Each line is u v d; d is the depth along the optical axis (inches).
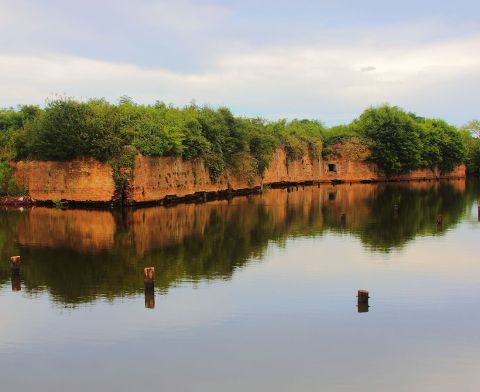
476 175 4790.8
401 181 3850.9
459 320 690.8
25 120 2194.9
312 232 1353.3
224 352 598.2
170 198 2124.8
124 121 1946.4
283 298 777.6
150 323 681.0
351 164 3713.1
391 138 3730.3
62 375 549.6
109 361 578.2
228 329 661.3
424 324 677.9
